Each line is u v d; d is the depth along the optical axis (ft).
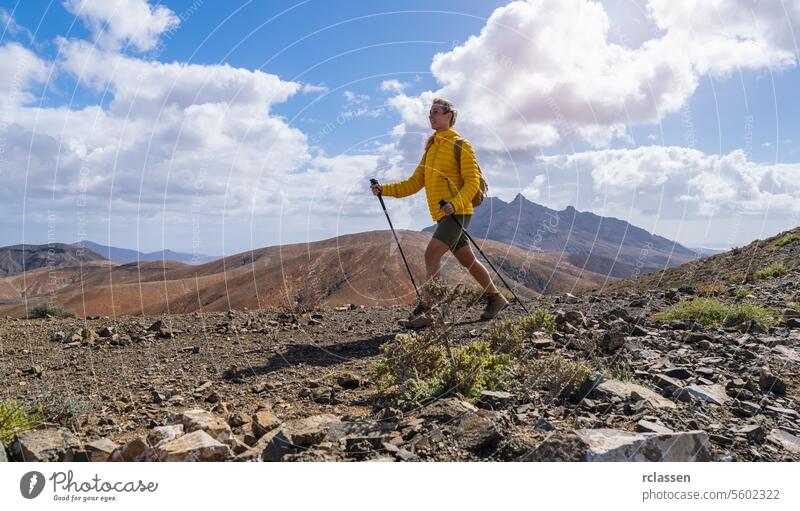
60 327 23.36
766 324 19.93
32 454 8.76
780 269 32.83
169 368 16.22
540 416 10.34
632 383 12.62
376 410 11.31
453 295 13.38
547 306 24.93
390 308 28.27
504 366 12.89
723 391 12.52
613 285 39.37
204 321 24.63
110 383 14.48
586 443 8.38
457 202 19.85
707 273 38.11
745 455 9.07
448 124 21.58
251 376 15.03
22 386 14.24
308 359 17.02
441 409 10.36
